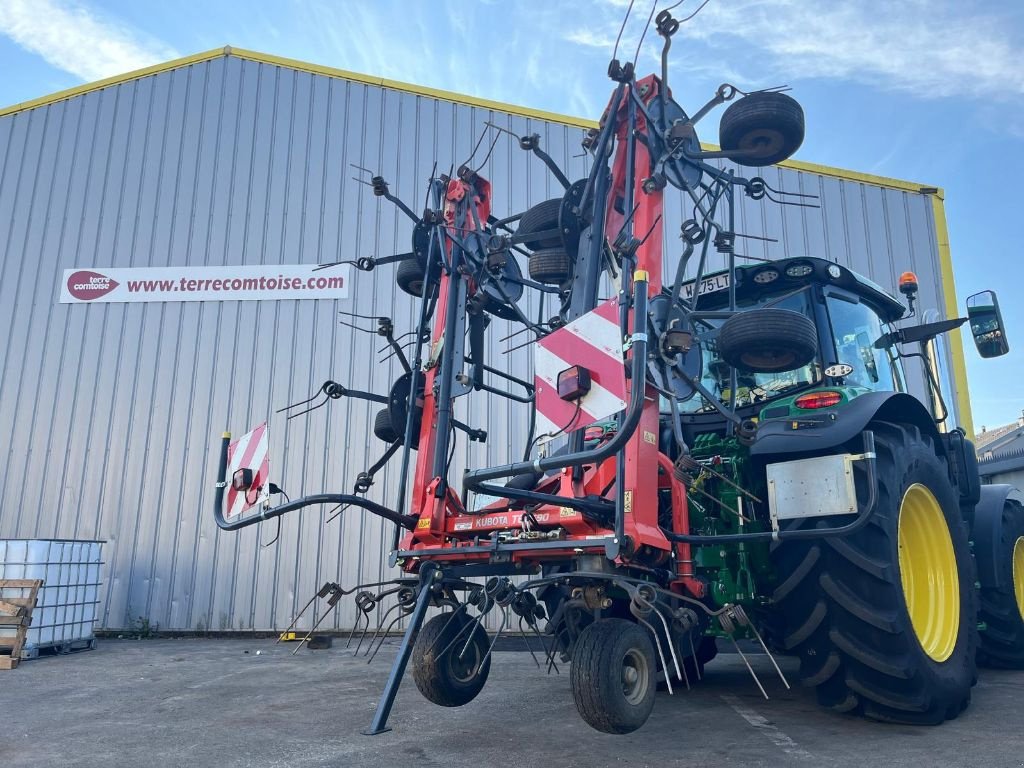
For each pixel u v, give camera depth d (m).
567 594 3.64
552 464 2.60
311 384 8.39
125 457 8.23
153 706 4.03
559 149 9.19
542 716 3.60
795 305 4.05
